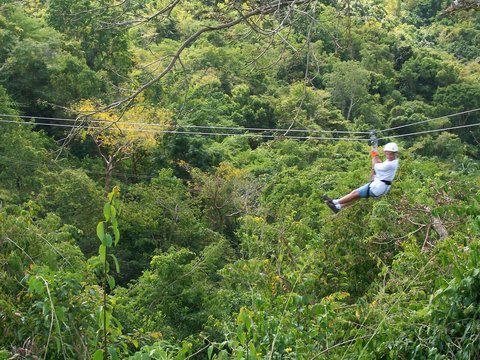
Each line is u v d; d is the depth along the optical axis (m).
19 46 41.28
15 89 42.00
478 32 63.94
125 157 38.94
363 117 51.38
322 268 15.21
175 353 7.96
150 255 32.59
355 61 53.81
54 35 42.91
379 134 52.16
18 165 33.22
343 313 9.16
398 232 15.02
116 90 12.62
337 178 33.56
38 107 42.44
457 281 8.31
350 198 11.44
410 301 9.36
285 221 16.56
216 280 26.20
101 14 11.39
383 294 9.23
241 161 44.19
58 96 41.19
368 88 56.62
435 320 8.31
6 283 8.82
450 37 65.00
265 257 15.43
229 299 18.89
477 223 9.06
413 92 58.50
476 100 55.12
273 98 49.25
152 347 7.19
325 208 25.31
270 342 8.34
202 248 34.25
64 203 31.55
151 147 39.81
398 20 67.12
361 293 15.14
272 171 41.72
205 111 44.00
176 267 23.22
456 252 8.96
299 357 8.30
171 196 35.56
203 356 18.03
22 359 7.29
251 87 50.12
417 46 62.84
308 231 16.41
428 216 13.80
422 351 8.44
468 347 8.00
